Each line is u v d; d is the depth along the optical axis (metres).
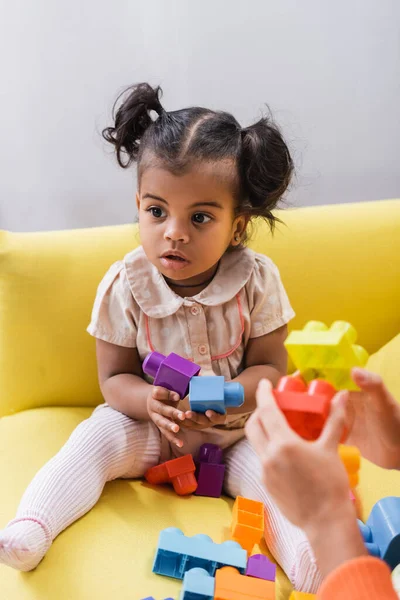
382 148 1.50
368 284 1.22
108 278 1.04
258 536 0.83
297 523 0.50
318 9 1.41
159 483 0.98
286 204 1.31
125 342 1.03
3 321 1.14
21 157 1.47
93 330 1.03
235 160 0.93
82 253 1.16
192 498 0.96
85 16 1.39
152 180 0.90
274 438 0.49
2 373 1.14
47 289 1.14
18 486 0.93
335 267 1.21
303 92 1.46
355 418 0.65
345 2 1.41
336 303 1.21
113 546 0.82
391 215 1.26
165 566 0.78
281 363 1.06
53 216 1.51
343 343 0.60
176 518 0.89
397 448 0.62
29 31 1.39
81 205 1.51
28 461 0.98
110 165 1.47
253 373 1.02
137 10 1.39
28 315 1.13
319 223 1.24
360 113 1.48
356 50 1.44
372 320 1.23
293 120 1.48
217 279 1.01
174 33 1.41
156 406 0.90
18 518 0.81
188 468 0.96
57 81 1.42
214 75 1.45
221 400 0.83
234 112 1.47
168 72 1.44
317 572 0.76
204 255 0.92
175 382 0.87
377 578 0.46
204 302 1.00
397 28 1.42
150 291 1.01
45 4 1.38
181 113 0.96
